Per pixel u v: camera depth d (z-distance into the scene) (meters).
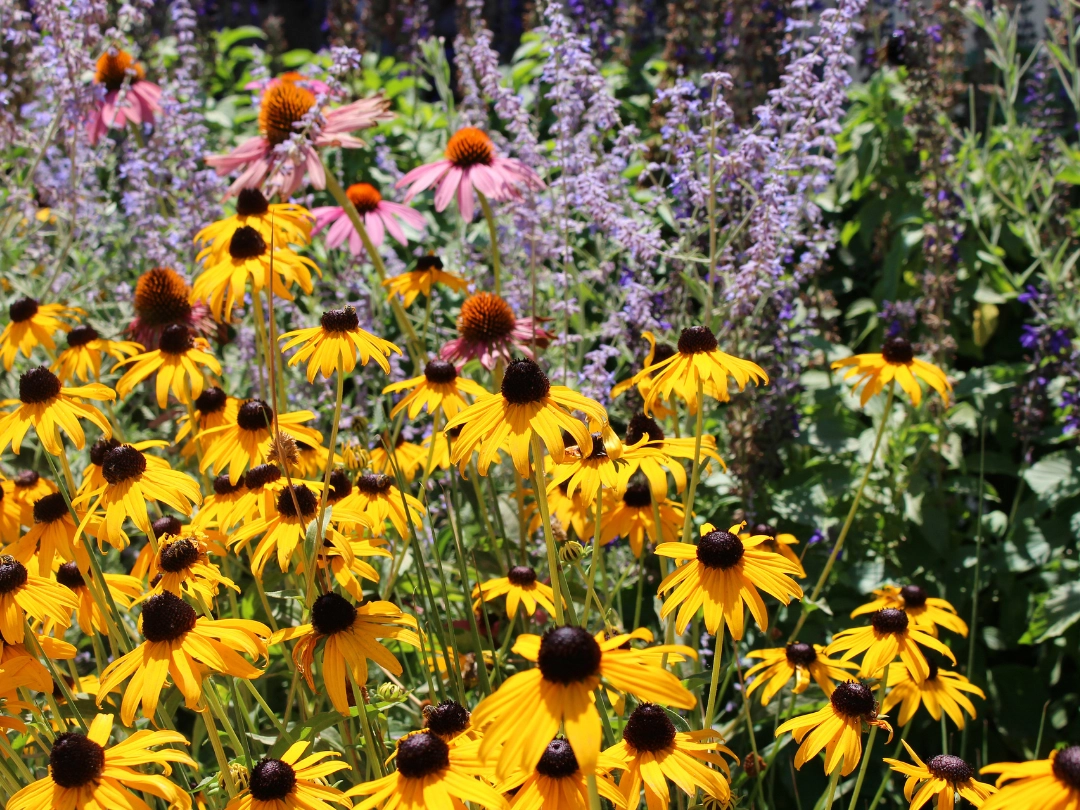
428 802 1.59
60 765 1.59
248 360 4.07
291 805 1.72
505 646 2.77
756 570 1.91
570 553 2.28
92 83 4.28
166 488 2.16
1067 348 4.05
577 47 3.93
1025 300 4.21
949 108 5.23
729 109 3.43
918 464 4.15
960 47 5.06
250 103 6.75
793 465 4.42
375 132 5.95
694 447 2.31
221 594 3.05
